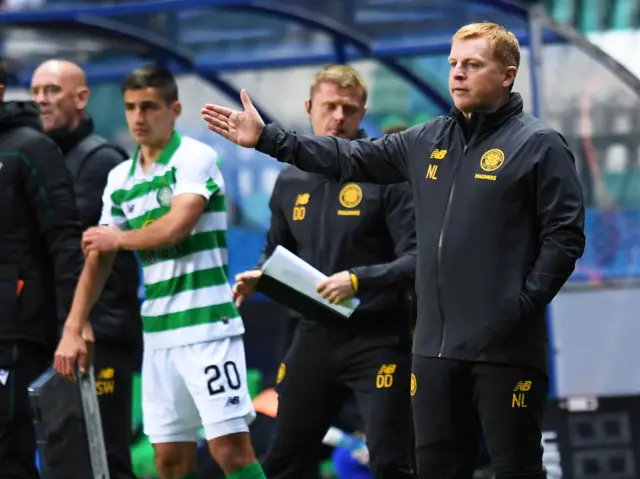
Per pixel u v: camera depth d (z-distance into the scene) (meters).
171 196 18.39
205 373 18.14
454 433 15.80
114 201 19.02
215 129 15.98
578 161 27.77
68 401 17.56
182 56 34.22
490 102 15.57
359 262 18.89
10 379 18.23
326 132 19.03
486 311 15.37
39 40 34.59
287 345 23.81
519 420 15.49
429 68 35.50
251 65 34.78
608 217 27.36
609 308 26.55
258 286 18.19
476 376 15.56
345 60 34.62
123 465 20.42
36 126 18.86
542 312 15.67
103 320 20.17
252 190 37.62
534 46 28.05
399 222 18.50
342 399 19.16
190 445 18.78
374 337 18.66
